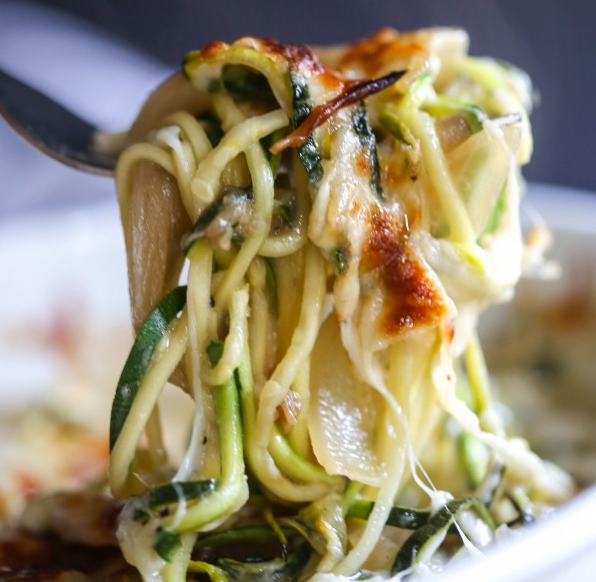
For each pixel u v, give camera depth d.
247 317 0.21
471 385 0.24
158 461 0.23
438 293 0.21
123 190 0.22
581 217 0.33
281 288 0.21
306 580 0.21
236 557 0.21
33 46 0.54
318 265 0.21
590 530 0.19
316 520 0.21
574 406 0.32
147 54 0.57
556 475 0.25
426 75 0.22
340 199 0.21
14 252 0.34
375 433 0.22
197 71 0.22
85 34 0.57
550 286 0.33
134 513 0.20
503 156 0.22
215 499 0.20
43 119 0.26
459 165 0.22
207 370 0.21
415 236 0.21
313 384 0.22
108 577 0.22
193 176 0.21
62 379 0.35
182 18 0.55
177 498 0.20
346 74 0.23
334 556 0.21
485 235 0.22
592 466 0.29
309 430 0.21
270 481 0.21
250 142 0.21
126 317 0.36
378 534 0.21
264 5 0.53
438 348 0.22
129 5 0.56
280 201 0.21
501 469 0.23
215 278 0.21
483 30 0.50
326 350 0.22
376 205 0.21
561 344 0.33
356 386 0.22
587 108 0.51
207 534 0.21
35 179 0.49
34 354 0.35
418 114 0.22
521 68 0.50
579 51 0.50
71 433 0.33
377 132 0.22
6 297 0.34
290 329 0.21
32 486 0.29
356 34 0.52
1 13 0.58
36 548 0.24
